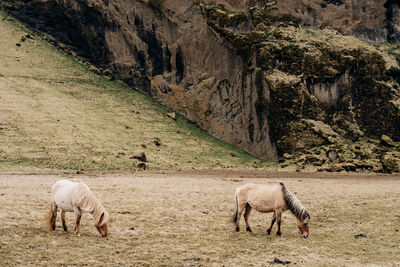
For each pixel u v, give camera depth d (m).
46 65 60.88
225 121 54.81
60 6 68.44
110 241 10.62
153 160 41.00
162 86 61.25
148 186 24.38
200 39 57.59
